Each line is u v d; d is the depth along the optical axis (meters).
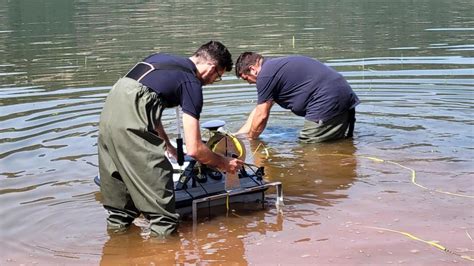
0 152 6.30
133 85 4.61
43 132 7.04
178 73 4.68
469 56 11.43
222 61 4.93
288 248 4.23
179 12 21.47
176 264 4.05
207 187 5.00
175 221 4.57
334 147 6.66
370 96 8.70
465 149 6.31
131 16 20.16
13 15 20.84
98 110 8.04
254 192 5.07
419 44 13.04
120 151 4.54
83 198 5.18
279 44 13.37
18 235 4.50
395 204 4.93
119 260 4.13
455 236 4.29
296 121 7.91
